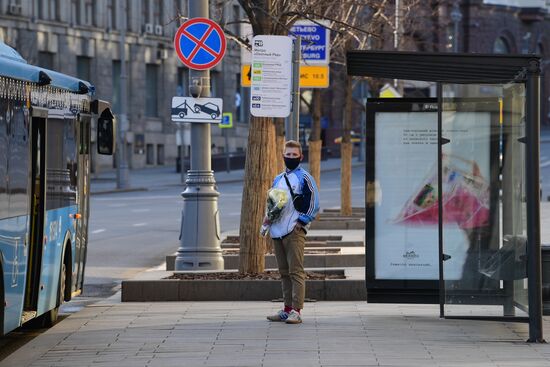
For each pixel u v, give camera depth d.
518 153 16.45
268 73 20.31
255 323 17.45
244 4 22.11
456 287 17.00
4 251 14.30
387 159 18.42
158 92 105.56
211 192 24.61
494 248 16.84
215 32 23.53
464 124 16.77
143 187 79.38
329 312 18.78
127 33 100.44
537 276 15.43
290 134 22.05
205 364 13.85
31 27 89.19
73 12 94.44
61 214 17.89
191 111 24.23
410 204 18.41
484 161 16.80
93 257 33.00
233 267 26.91
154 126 105.00
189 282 20.89
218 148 111.12
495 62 15.88
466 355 14.36
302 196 17.30
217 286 20.83
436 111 18.34
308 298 20.55
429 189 18.41
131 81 101.56
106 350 15.16
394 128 18.41
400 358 14.13
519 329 16.64
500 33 142.12
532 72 15.24
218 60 23.62
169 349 15.08
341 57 41.41
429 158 18.38
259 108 20.34
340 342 15.45
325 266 27.08
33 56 87.88
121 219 49.00
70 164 18.52
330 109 120.38
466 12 138.12
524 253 16.23
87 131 19.78
